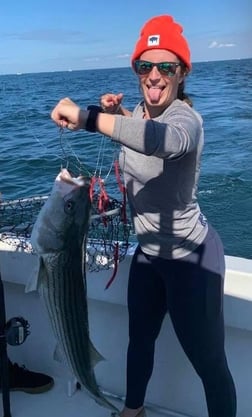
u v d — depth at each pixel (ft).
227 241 22.89
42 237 5.68
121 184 6.63
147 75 5.98
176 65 5.90
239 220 25.16
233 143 44.06
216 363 6.59
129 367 7.28
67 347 6.18
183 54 5.93
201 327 6.41
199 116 5.85
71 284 5.96
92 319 8.49
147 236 6.48
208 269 6.35
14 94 108.78
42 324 8.86
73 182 5.76
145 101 6.21
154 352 7.88
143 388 7.35
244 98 78.89
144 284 6.84
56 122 5.27
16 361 9.23
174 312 6.53
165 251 6.39
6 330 7.38
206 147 42.65
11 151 36.32
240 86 103.35
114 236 7.41
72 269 5.91
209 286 6.35
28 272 8.33
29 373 8.74
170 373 8.11
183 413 8.14
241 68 214.07
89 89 102.68
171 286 6.48
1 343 7.39
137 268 6.88
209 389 6.71
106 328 8.44
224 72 176.14
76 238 5.82
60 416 8.07
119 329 8.34
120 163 6.46
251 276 7.07
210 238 6.48
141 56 6.02
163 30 5.85
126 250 7.55
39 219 5.70
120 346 8.40
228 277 7.18
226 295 7.22
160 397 8.25
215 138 46.91
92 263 7.64
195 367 6.69
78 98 66.80
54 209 5.65
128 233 7.37
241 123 55.01
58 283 5.88
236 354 7.61
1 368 7.54
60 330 6.08
